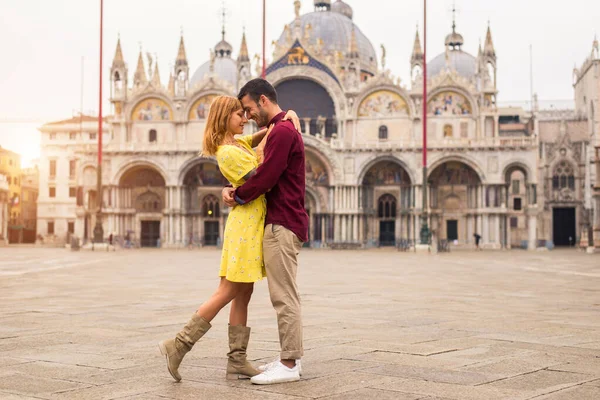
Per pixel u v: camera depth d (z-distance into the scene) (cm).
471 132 9769
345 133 9931
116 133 10281
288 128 973
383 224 10006
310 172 9894
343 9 12912
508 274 3575
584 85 11725
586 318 1641
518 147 9412
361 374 969
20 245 11231
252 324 1521
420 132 9819
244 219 980
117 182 9981
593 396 836
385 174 9962
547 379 932
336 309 1856
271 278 970
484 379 932
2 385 906
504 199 9469
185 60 10456
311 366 1030
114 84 10288
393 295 2317
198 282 2936
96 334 1362
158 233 10200
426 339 1290
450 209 9831
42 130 12288
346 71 10088
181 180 9900
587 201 10750
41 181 12231
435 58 12631
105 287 2644
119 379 948
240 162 980
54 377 958
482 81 9788
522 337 1317
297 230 977
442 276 3400
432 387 886
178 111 10194
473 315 1708
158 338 1309
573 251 8775
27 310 1806
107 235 9981
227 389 892
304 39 10038
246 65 10394
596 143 10894
